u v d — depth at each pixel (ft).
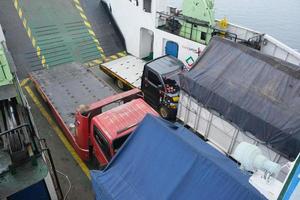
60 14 55.52
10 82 23.72
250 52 30.50
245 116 27.48
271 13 83.92
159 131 18.99
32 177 20.30
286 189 10.84
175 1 82.28
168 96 37.11
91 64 51.80
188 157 16.92
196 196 15.52
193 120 34.71
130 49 54.03
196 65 33.37
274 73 28.07
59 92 40.11
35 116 39.99
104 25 57.31
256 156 12.76
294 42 67.72
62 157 34.09
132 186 17.53
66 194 29.73
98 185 18.52
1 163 20.36
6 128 22.84
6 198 20.33
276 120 25.44
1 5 52.90
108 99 31.09
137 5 47.60
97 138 28.71
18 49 49.32
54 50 51.39
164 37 46.19
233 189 14.88
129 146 19.83
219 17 79.92
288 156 25.16
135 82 43.57
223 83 29.94
